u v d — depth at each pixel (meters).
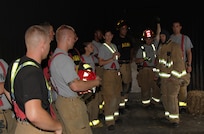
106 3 12.79
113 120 6.22
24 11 6.86
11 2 6.35
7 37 6.12
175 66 5.98
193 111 7.14
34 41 2.57
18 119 2.59
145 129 6.21
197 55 8.30
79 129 3.74
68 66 3.60
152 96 8.00
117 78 6.20
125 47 7.27
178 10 8.87
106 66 6.15
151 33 7.63
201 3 8.19
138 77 7.84
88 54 6.01
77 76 3.64
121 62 7.27
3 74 3.74
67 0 9.66
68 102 3.70
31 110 2.33
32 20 7.21
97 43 7.18
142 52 7.66
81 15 10.78
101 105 7.13
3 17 6.07
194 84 8.36
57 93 3.76
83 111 3.80
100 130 6.23
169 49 6.05
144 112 7.61
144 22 14.37
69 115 3.70
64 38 3.72
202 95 7.10
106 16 12.68
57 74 3.65
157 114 7.38
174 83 6.02
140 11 15.61
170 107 6.16
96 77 3.88
